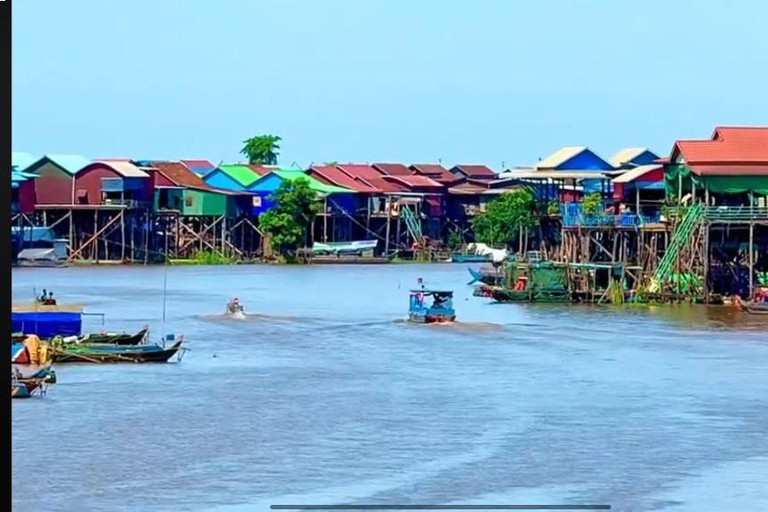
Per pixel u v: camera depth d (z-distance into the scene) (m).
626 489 94.19
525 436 112.06
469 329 198.75
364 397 132.25
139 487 92.75
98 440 108.81
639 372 151.12
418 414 122.44
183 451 104.75
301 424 116.88
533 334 191.50
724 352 169.50
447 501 89.56
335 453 104.38
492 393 135.50
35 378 134.88
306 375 148.25
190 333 193.00
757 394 135.12
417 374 149.75
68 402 127.06
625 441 110.19
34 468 98.38
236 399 130.38
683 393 135.88
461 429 115.00
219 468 98.81
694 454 105.44
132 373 148.12
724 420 120.44
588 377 147.38
